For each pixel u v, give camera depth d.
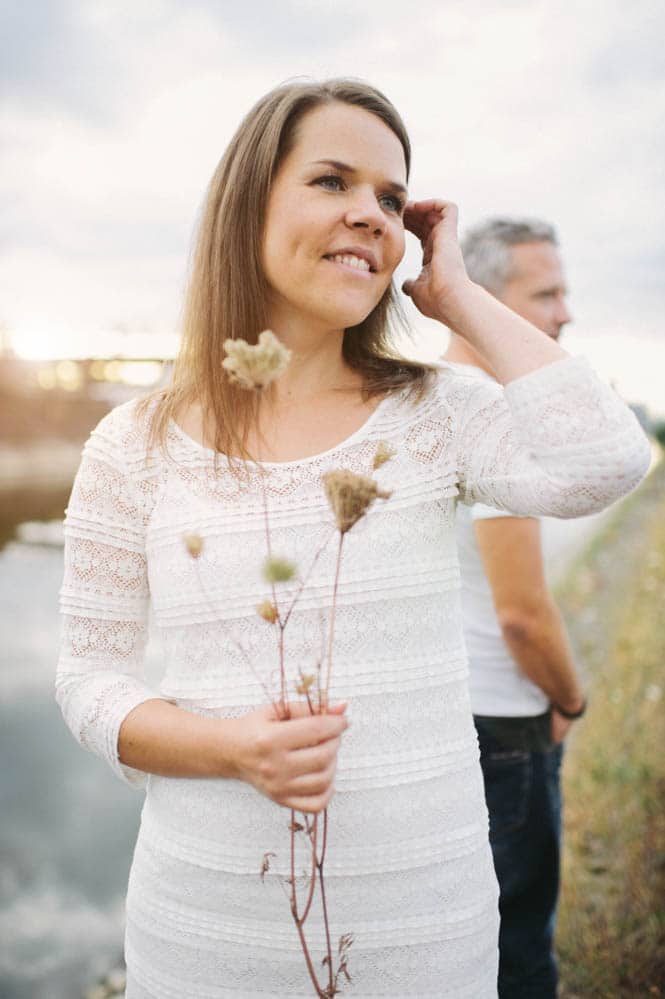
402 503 1.34
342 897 1.30
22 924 3.27
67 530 1.46
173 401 1.47
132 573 1.46
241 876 1.32
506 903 2.12
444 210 1.53
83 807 4.28
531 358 1.31
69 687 1.42
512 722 2.09
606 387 1.30
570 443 1.25
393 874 1.30
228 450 1.38
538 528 1.96
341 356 1.49
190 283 1.52
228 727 1.22
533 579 1.97
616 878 3.01
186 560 1.36
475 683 2.10
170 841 1.37
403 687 1.31
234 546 1.33
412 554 1.33
